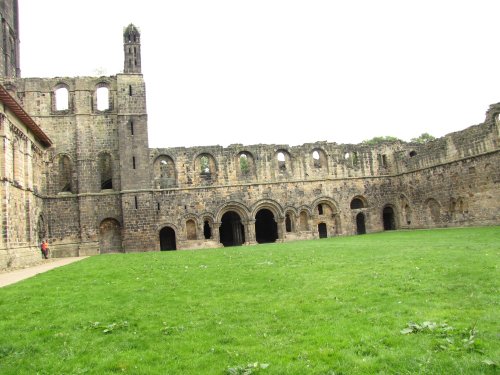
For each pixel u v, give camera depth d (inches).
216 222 2114.9
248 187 2177.7
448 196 2020.2
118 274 914.7
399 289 601.6
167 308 583.8
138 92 2052.2
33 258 1460.4
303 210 2244.1
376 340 405.1
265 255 1166.3
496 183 1761.8
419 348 376.8
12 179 1358.3
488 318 443.2
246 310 550.6
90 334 482.9
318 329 452.8
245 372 352.2
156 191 2064.5
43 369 386.0
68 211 1964.8
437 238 1358.3
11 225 1298.0
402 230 2225.6
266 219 2485.2
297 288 665.6
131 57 2086.6
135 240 1962.4
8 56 2285.9
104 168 2142.0
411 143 2412.6
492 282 592.7
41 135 1708.9
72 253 1936.5
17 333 493.7
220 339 441.4
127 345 439.8
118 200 2006.6
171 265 1039.6
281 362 370.6
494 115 1761.8
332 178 2298.2
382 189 2370.8
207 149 2156.7
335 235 2288.4
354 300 562.9
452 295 548.4
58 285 795.4
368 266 821.9
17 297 682.8
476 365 333.4
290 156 2263.8
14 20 2480.3
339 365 356.2
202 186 2123.5
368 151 2379.4
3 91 1183.6
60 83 2041.1
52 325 519.8
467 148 1902.1
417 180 2224.4
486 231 1467.8
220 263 1032.2
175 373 362.9
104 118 2042.3
